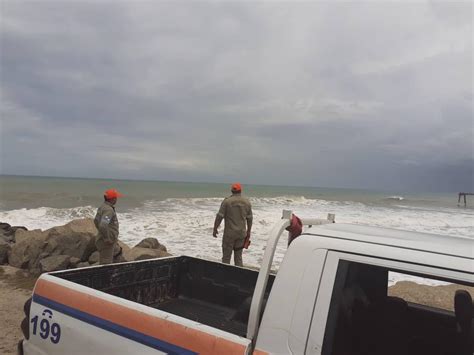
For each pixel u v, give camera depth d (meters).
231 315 3.56
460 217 26.30
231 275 3.72
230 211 7.73
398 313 2.54
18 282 7.55
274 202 34.62
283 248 10.98
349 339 2.02
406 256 1.83
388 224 21.12
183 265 4.00
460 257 1.77
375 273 2.41
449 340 2.47
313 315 1.89
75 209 21.61
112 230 6.92
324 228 2.25
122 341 2.26
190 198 35.19
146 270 3.67
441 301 2.73
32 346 2.70
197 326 2.07
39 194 35.09
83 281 3.13
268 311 1.98
